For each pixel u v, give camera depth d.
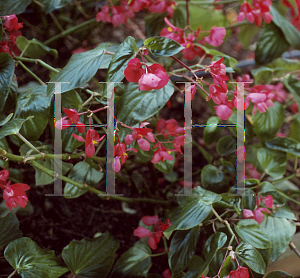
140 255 1.20
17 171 1.30
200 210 0.94
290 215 1.10
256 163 1.45
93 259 1.12
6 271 1.26
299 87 1.34
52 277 0.98
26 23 1.83
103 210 1.54
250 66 1.95
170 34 1.14
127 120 0.86
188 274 1.08
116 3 1.42
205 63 1.98
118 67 0.79
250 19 1.18
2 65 0.94
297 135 1.45
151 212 1.53
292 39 1.42
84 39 1.80
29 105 0.98
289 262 1.23
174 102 1.94
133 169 1.58
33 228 1.41
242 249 0.91
